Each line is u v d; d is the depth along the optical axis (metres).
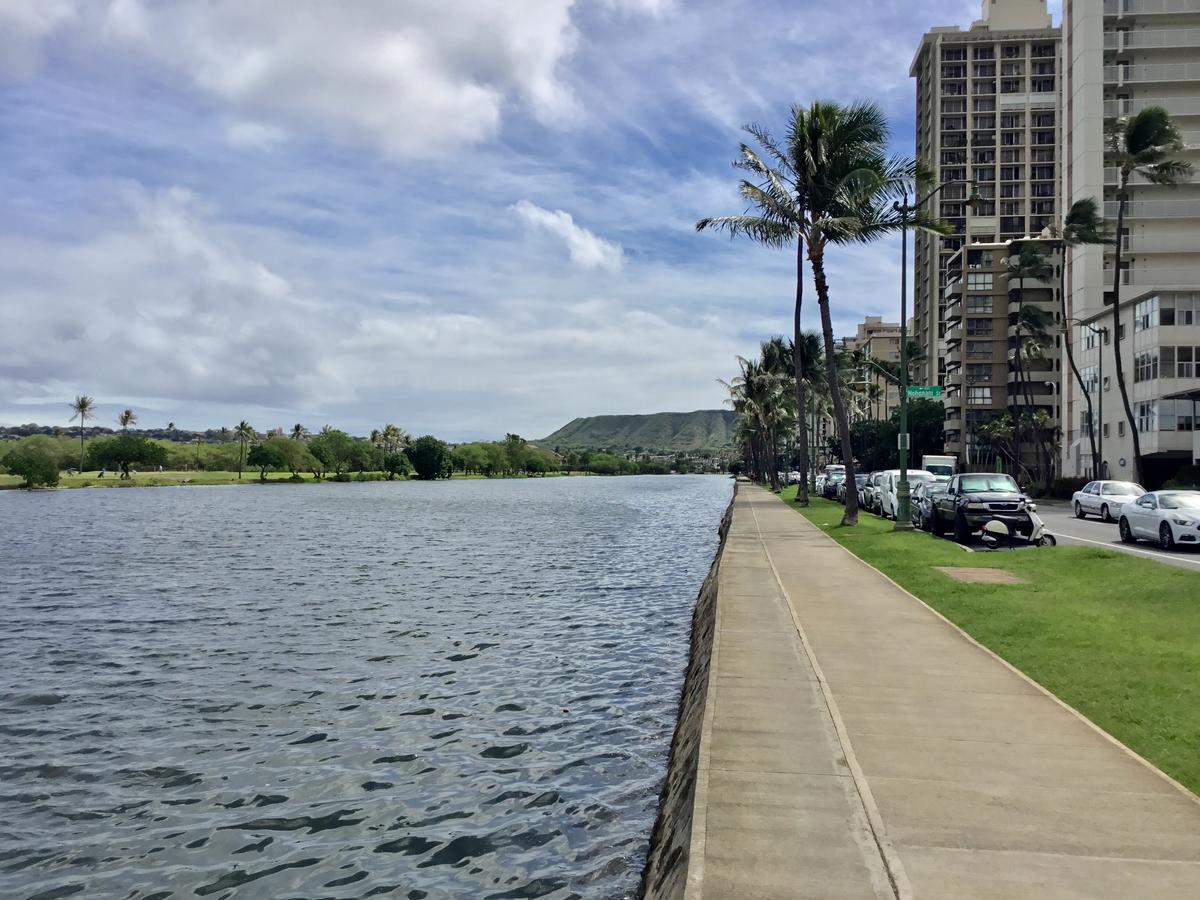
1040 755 6.52
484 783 9.53
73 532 50.84
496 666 15.13
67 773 10.03
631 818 8.47
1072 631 11.07
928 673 9.07
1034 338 85.31
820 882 4.56
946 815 5.42
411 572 29.69
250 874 7.48
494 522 58.06
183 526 55.97
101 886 7.32
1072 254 71.62
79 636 18.52
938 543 23.47
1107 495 34.16
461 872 7.44
